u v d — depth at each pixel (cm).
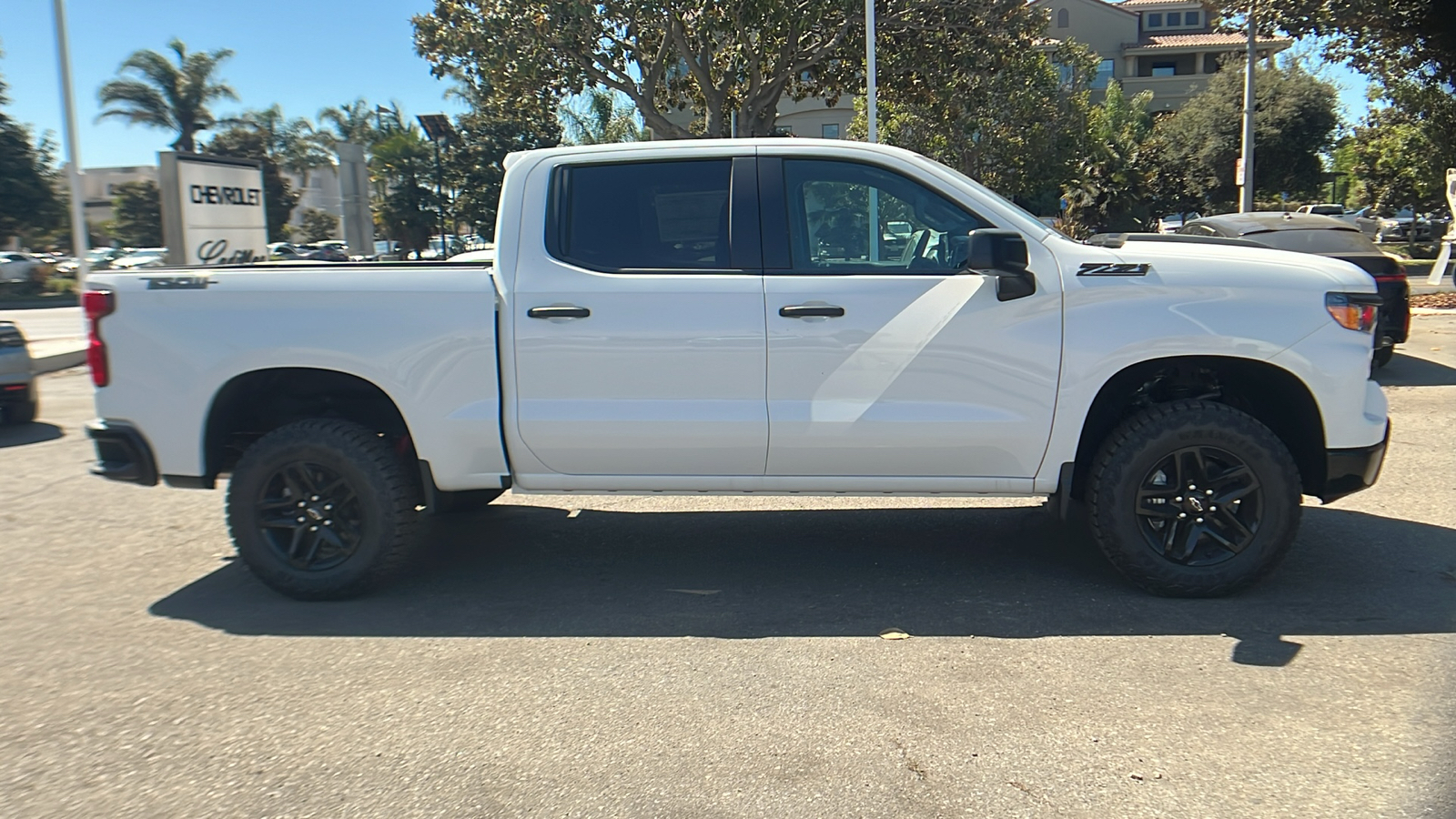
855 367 475
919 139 3688
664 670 418
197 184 1777
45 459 884
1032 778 329
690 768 340
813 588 514
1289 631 441
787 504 680
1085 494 497
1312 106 4391
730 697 392
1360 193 3544
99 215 7325
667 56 2089
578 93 2080
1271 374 477
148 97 4456
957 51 2119
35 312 2972
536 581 535
